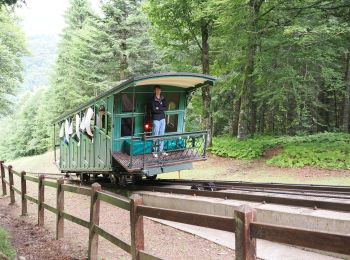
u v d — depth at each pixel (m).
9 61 31.55
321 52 17.41
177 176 16.77
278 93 18.52
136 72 30.30
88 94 34.09
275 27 17.83
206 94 21.09
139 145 12.10
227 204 7.94
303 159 15.97
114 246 7.33
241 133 20.48
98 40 29.58
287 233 3.04
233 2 16.83
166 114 12.83
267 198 8.02
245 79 19.77
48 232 8.46
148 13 20.70
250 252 3.36
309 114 27.05
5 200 13.38
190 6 19.41
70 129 15.59
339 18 17.56
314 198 8.16
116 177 12.84
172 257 6.55
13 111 34.94
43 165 28.08
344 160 15.31
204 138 12.14
